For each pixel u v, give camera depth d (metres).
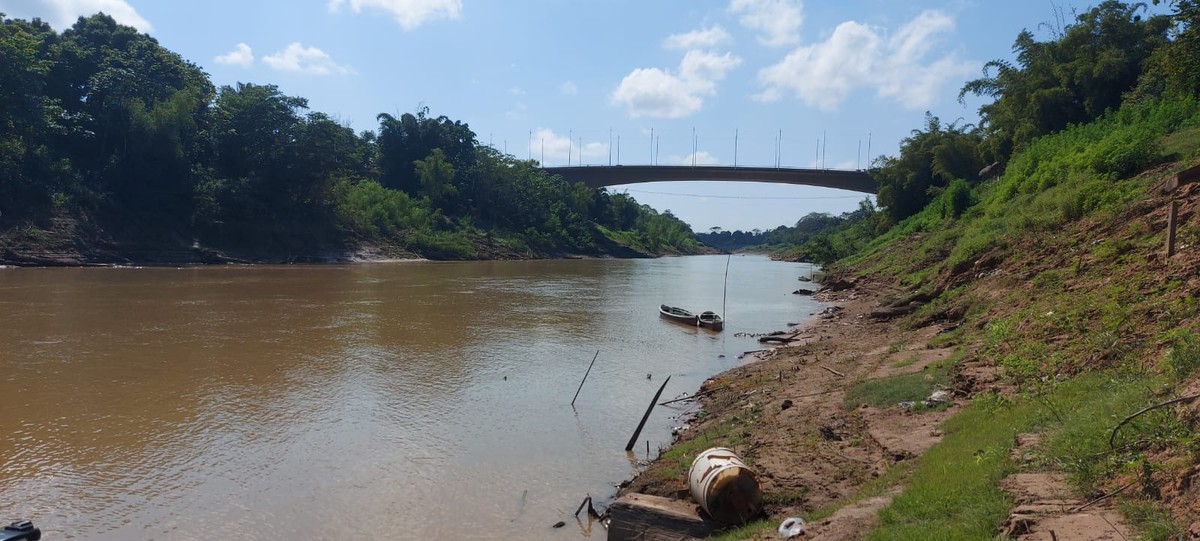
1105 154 25.98
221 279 47.78
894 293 32.19
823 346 21.88
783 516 8.77
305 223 76.12
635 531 9.12
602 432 14.33
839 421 12.23
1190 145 24.11
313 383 18.25
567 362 21.39
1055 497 6.64
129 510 10.52
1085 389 9.78
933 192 63.03
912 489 7.89
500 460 12.62
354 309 33.16
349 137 99.94
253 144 75.25
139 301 34.22
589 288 48.06
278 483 11.53
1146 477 6.17
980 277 23.50
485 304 36.34
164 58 74.81
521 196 117.62
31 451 12.95
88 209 60.09
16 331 25.30
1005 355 13.38
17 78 55.91
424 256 85.56
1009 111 51.34
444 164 103.75
